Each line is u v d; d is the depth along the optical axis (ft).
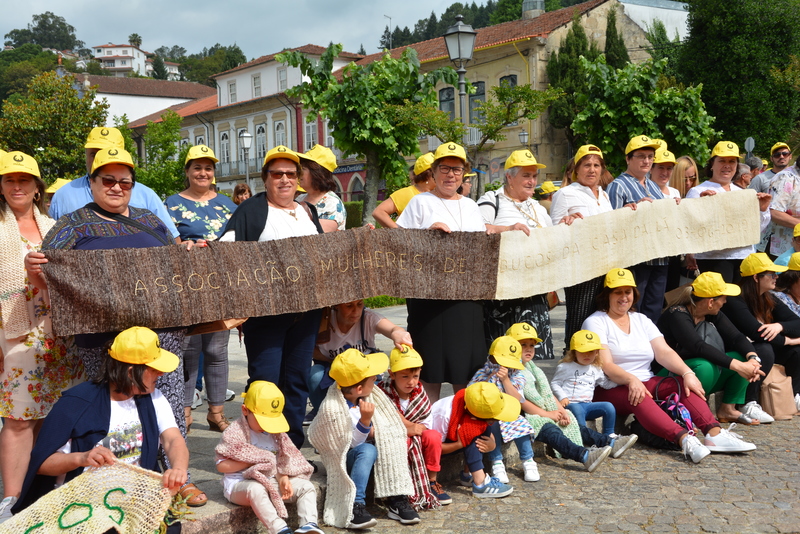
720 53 89.76
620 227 21.48
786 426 21.53
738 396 21.62
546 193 33.30
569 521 14.40
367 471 14.40
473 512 15.03
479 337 18.01
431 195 18.51
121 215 14.10
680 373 19.67
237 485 13.26
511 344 17.25
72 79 101.04
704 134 35.60
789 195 27.91
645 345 20.18
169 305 13.98
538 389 18.54
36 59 367.86
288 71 145.69
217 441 18.06
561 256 20.07
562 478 17.07
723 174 24.67
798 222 27.48
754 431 20.98
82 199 15.88
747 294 22.68
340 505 14.26
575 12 108.99
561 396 19.26
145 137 97.25
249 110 154.30
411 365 15.26
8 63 384.88
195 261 14.39
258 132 153.89
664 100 35.01
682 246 22.91
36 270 12.79
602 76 35.12
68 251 13.03
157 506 11.09
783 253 26.76
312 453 17.17
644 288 22.79
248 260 15.02
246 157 90.02
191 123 171.42
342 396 14.47
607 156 36.50
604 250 21.09
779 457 18.42
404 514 14.40
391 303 47.57
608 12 112.16
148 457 12.15
